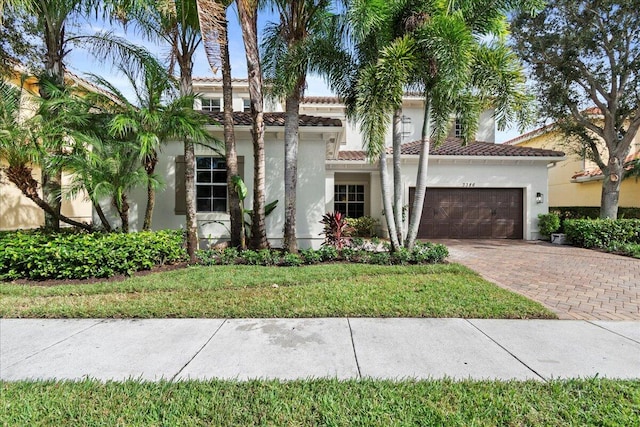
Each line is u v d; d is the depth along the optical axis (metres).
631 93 14.40
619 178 14.75
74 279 7.22
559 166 21.69
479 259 10.53
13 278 7.19
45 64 9.55
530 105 8.32
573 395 3.09
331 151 14.87
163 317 5.19
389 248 10.23
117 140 8.41
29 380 3.38
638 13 12.58
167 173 11.23
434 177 15.34
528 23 14.13
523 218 15.51
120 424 2.71
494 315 5.22
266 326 4.82
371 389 3.19
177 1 8.08
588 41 13.34
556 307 5.79
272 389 3.18
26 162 7.80
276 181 11.47
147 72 9.32
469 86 8.69
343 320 5.06
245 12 8.71
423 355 3.95
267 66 10.63
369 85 7.89
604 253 11.73
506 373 3.54
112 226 11.00
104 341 4.32
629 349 4.12
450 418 2.76
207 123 9.91
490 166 15.38
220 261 9.05
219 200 11.34
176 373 3.54
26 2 7.78
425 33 7.95
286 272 7.89
